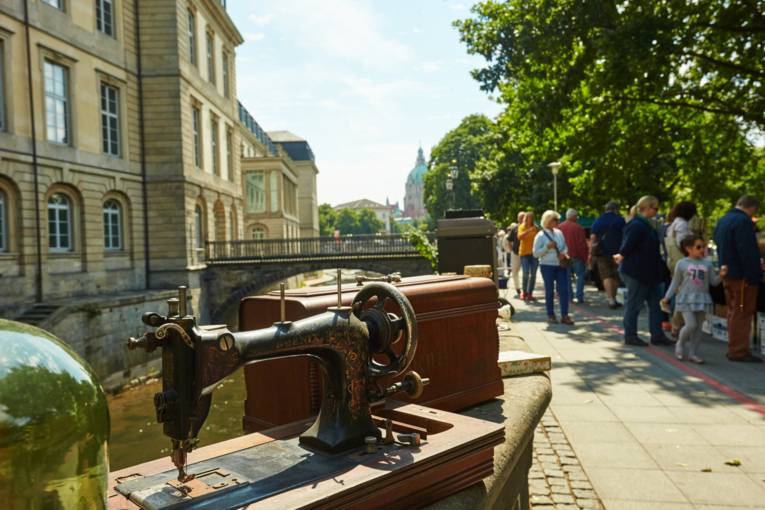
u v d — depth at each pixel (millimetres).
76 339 17297
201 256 30562
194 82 29016
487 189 31062
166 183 26344
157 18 26141
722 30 12312
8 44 18375
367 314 1578
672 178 21984
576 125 15242
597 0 12055
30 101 19141
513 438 1963
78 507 715
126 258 24891
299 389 1884
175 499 1087
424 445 1399
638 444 3719
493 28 16359
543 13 13273
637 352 6820
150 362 21438
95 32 22766
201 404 1171
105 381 18266
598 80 12336
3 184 18359
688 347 6445
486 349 2430
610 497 2930
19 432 646
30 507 656
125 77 24938
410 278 2504
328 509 1097
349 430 1392
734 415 4281
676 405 4598
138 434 13117
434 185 62594
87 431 734
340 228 157750
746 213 6258
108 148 23984
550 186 27938
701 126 15258
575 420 4281
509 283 17484
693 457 3459
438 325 2209
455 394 2254
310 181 91062
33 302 18938
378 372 1491
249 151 65875
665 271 8539
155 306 22344
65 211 21328
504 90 18875
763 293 6805
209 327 1253
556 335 8062
